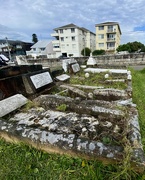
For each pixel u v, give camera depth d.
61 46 28.95
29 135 1.45
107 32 26.91
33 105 2.37
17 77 2.76
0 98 2.35
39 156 1.35
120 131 1.60
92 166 1.17
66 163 1.25
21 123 1.77
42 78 3.32
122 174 1.06
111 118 1.88
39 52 32.31
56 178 1.12
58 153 1.35
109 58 11.77
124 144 1.31
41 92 3.07
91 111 2.06
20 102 2.30
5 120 1.78
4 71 2.76
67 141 1.33
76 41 27.52
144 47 24.64
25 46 42.47
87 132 1.57
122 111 1.99
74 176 1.13
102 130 1.62
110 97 2.96
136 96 3.03
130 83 3.98
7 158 1.35
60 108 2.22
